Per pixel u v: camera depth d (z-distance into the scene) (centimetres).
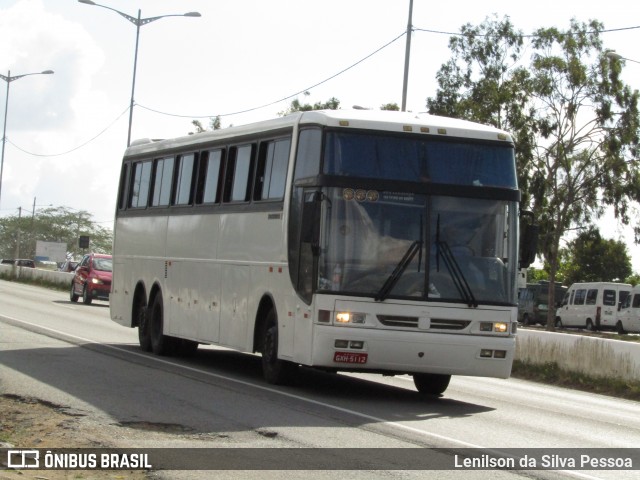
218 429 1173
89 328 2778
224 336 1805
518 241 1534
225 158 1872
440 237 1497
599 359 2108
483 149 1541
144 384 1568
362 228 1482
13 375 1597
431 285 1486
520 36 5866
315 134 1534
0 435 1089
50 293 5244
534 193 5741
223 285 1822
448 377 1684
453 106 5872
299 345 1520
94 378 1612
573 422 1431
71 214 15312
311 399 1489
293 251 1559
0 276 7219
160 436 1116
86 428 1150
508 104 5747
